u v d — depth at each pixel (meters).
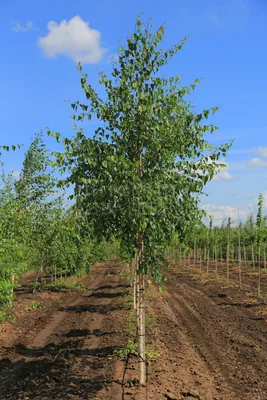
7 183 13.73
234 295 18.72
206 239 32.16
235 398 6.65
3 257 10.52
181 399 6.39
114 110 6.90
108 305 16.39
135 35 6.82
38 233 18.69
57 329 12.20
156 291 20.12
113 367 7.98
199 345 10.09
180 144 6.83
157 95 6.71
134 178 5.98
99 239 6.86
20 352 9.62
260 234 19.86
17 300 17.33
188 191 6.77
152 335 10.70
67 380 7.48
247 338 10.76
